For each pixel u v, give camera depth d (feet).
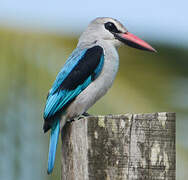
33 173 36.14
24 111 37.81
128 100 39.06
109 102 37.88
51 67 40.68
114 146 23.21
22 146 36.55
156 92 42.37
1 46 41.45
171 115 23.08
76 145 24.70
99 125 23.38
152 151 23.03
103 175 23.17
